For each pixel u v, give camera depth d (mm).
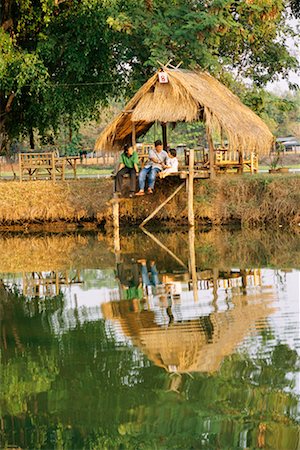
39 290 14000
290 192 22344
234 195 22828
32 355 9602
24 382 8594
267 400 7777
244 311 11297
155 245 19344
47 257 17984
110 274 15320
